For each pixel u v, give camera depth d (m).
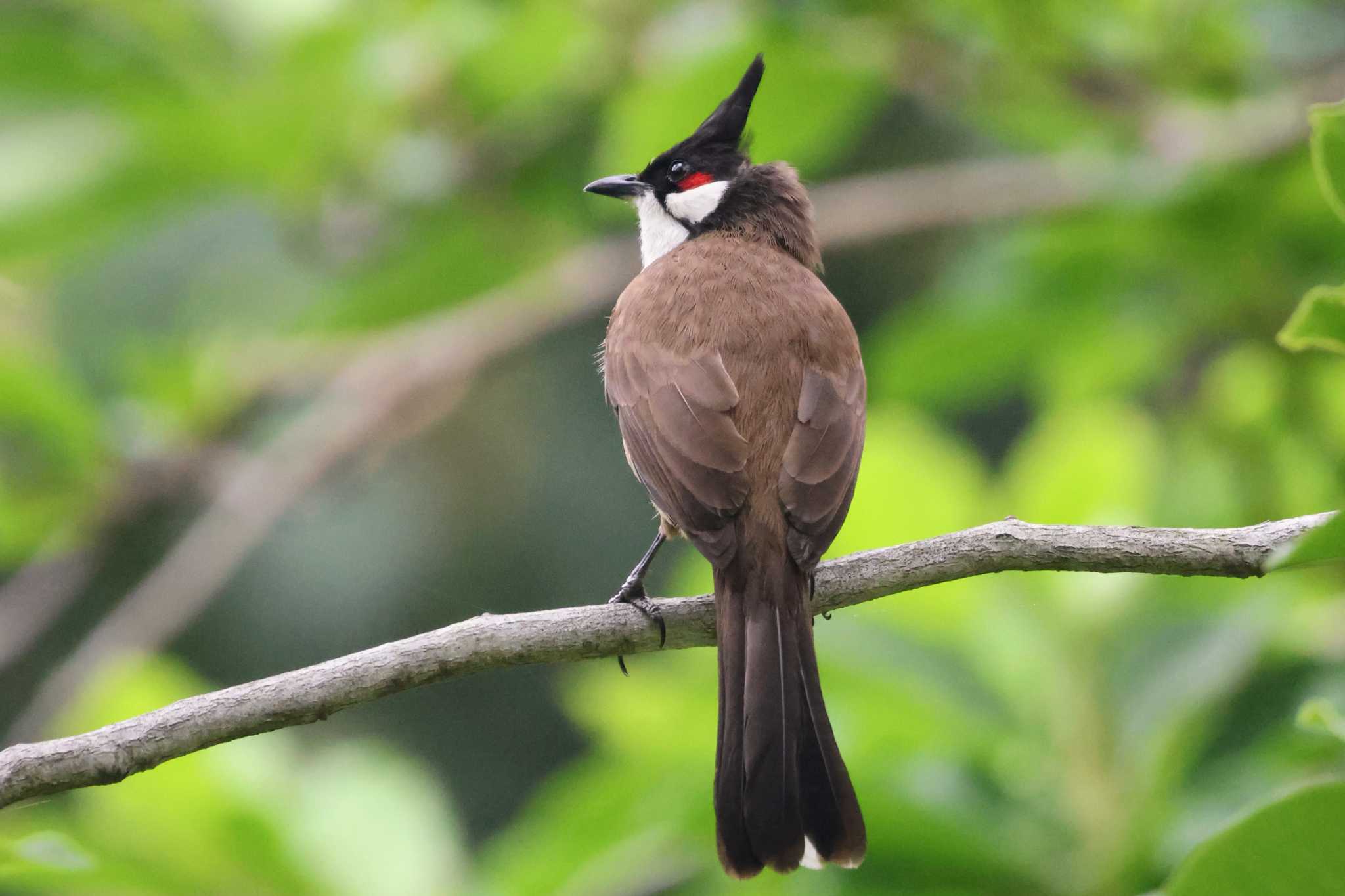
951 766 7.89
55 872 6.11
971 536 6.71
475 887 8.17
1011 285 10.51
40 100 10.33
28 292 11.46
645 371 7.59
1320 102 9.95
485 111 11.32
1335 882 4.70
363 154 10.95
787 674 6.47
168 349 11.02
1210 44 10.02
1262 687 7.80
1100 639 7.97
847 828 6.27
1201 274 10.27
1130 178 9.83
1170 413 11.71
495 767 13.79
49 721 10.55
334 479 12.98
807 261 8.97
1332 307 5.07
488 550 13.15
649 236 9.43
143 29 10.28
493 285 11.66
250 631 12.88
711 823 7.37
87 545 11.00
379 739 13.59
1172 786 7.63
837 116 10.94
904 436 8.09
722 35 10.17
